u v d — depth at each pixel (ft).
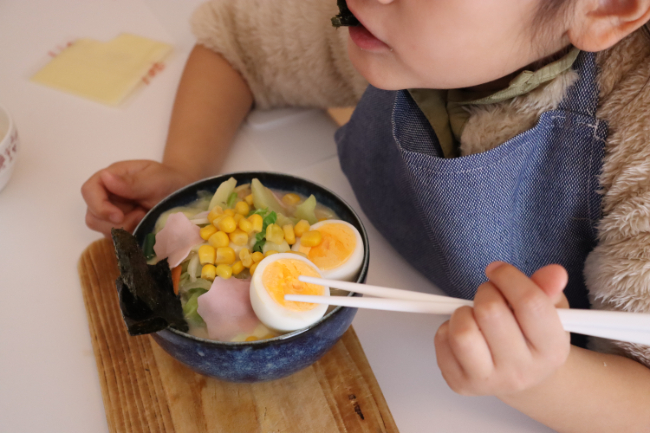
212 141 1.98
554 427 1.32
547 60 1.39
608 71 1.33
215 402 1.36
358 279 1.27
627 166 1.32
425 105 1.54
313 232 1.37
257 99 2.23
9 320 1.54
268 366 1.20
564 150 1.40
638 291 1.27
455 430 1.35
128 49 2.46
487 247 1.47
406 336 1.52
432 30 1.19
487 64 1.27
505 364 1.09
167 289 1.26
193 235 1.38
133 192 1.73
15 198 1.86
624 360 1.35
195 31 2.20
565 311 1.05
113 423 1.32
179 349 1.18
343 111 3.29
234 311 1.25
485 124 1.46
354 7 1.26
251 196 1.48
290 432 1.31
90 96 2.24
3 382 1.41
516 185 1.43
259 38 2.11
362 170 1.83
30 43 2.50
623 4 1.19
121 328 1.49
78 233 1.76
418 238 1.65
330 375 1.40
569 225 1.49
